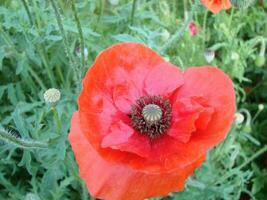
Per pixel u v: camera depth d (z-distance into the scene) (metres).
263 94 0.28
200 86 0.14
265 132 0.26
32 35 0.22
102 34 0.23
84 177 0.13
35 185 0.19
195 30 0.25
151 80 0.14
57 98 0.15
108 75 0.14
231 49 0.24
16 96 0.21
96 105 0.13
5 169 0.21
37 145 0.16
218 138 0.12
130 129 0.13
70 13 0.23
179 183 0.12
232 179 0.24
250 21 0.28
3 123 0.19
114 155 0.12
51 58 0.22
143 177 0.13
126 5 0.24
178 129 0.13
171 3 0.30
